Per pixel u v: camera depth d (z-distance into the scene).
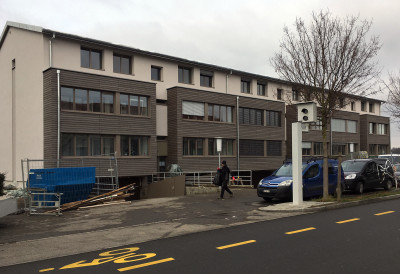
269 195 13.37
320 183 14.02
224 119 29.05
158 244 7.04
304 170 13.57
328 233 7.61
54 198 12.91
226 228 8.55
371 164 16.91
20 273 5.38
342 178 15.11
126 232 8.38
